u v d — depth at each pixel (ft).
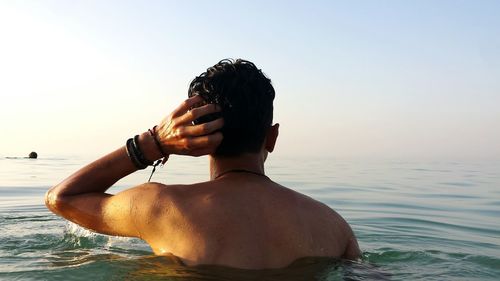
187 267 3.00
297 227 3.19
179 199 3.17
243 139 3.24
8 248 5.14
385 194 14.05
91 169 3.51
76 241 5.41
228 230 3.06
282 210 3.20
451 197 13.65
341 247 3.42
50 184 17.29
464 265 4.69
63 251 4.95
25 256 4.68
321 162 46.70
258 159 3.35
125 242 5.21
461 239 7.05
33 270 3.84
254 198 3.18
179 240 3.07
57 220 7.73
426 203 12.06
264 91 3.23
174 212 3.12
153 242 3.18
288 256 3.10
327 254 3.26
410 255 5.12
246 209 3.13
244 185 3.22
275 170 28.48
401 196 13.60
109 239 5.38
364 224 8.40
